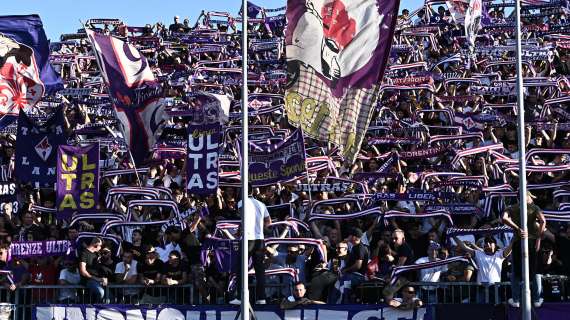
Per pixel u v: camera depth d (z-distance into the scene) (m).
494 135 27.53
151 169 25.50
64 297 20.31
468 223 22.06
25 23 24.64
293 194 23.62
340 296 19.64
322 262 20.03
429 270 19.84
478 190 22.64
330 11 19.38
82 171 22.14
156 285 20.11
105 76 23.22
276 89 35.81
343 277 19.72
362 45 19.38
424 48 41.81
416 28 43.00
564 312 18.12
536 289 18.33
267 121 31.31
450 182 22.70
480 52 35.72
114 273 20.75
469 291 19.08
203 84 34.84
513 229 18.09
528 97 29.89
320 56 19.38
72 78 39.56
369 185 24.00
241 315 17.83
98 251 20.86
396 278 19.08
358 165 25.06
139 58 23.52
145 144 23.36
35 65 24.64
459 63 36.84
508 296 19.08
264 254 19.69
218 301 20.03
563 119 29.02
